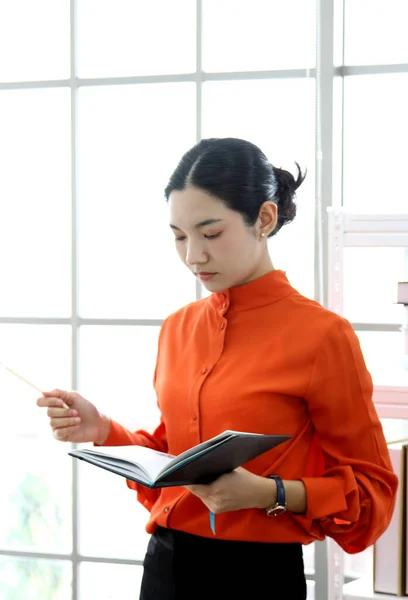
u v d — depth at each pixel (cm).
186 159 119
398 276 221
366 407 120
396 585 180
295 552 123
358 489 117
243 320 125
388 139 221
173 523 125
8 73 242
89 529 249
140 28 233
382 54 220
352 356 119
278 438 104
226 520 120
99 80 234
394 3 218
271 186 122
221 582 120
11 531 256
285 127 224
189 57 230
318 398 119
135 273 240
